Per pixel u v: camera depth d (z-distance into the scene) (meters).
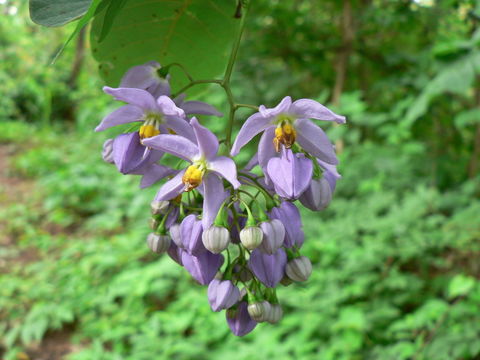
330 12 6.68
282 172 1.07
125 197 7.50
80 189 7.69
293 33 5.99
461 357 3.84
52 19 1.11
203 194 1.13
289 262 1.19
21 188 9.12
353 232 4.75
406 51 6.52
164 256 5.31
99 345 4.52
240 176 1.21
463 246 4.54
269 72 6.12
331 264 4.90
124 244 5.99
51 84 14.27
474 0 3.51
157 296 5.36
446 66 3.23
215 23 1.49
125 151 1.16
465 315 3.91
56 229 7.51
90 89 12.70
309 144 1.11
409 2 5.50
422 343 3.86
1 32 14.04
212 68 1.58
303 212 5.23
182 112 1.11
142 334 4.82
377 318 4.34
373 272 4.71
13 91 14.21
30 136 12.62
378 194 5.12
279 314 1.25
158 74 1.28
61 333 5.29
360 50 6.07
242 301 1.26
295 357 4.33
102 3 1.13
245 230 1.10
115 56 1.52
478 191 5.24
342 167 5.56
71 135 12.22
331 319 4.34
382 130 5.29
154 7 1.42
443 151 6.15
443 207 5.05
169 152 1.12
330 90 6.71
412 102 5.25
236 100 5.87
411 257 4.92
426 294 4.83
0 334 5.12
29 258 6.65
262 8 5.76
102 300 5.19
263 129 1.11
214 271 1.16
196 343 4.46
